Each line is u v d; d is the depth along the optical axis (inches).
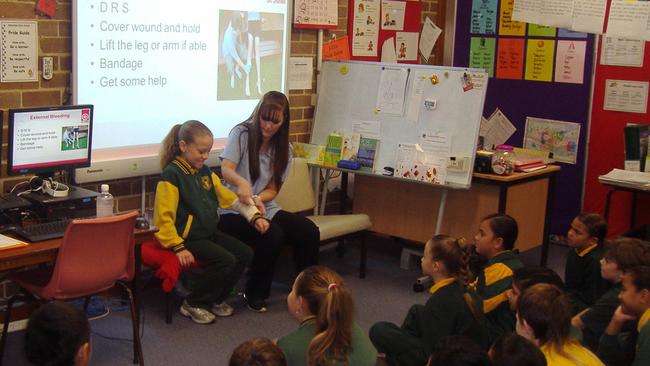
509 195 191.2
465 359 76.6
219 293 162.7
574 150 234.4
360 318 169.6
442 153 188.4
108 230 127.0
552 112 237.8
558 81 235.1
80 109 144.6
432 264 123.4
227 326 160.9
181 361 143.2
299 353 96.4
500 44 244.5
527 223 199.9
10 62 146.9
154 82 170.2
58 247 124.3
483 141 233.3
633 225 223.0
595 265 151.6
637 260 123.7
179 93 175.9
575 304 149.2
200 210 157.3
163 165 159.0
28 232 127.6
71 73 156.3
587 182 233.8
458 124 187.3
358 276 198.2
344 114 204.1
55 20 152.9
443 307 120.7
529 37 238.5
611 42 223.0
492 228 138.6
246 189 166.1
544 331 93.4
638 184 195.6
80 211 140.2
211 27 180.4
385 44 232.7
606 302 126.7
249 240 169.9
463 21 251.0
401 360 125.9
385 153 196.4
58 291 125.6
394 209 208.7
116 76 162.9
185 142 155.1
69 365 74.9
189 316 162.6
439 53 253.9
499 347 82.4
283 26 197.8
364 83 202.1
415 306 131.9
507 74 244.5
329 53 215.0
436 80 190.9
